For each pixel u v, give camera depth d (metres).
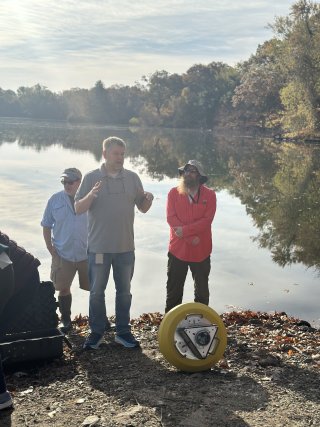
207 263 4.41
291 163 27.39
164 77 124.12
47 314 3.88
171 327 3.60
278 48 58.69
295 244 10.04
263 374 3.65
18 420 2.97
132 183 4.14
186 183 4.32
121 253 4.14
